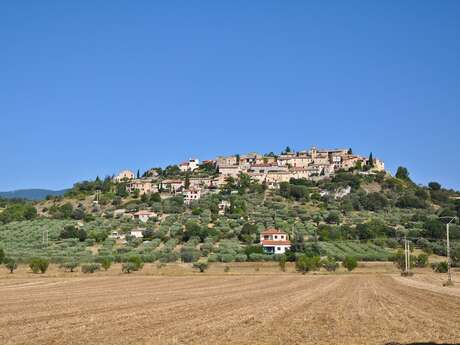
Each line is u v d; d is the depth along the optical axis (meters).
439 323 41.28
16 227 199.50
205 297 63.81
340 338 33.88
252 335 34.44
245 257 147.00
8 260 130.88
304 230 197.62
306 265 124.56
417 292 72.69
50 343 31.59
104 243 174.88
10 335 34.34
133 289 77.69
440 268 129.12
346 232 190.38
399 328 38.31
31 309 49.78
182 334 34.56
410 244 168.75
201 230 184.25
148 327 37.62
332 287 82.06
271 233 175.00
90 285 86.06
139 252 155.00
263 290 75.94
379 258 149.12
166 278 104.75
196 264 128.50
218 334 34.69
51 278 103.56
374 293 70.56
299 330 36.69
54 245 165.25
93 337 33.47
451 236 185.12
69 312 47.12
